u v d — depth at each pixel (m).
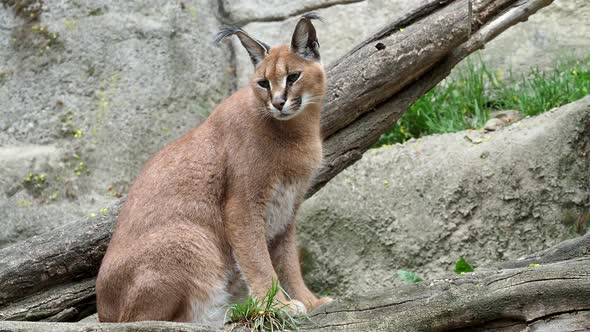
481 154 11.30
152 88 13.27
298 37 8.10
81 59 13.31
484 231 11.09
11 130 13.00
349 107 9.26
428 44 9.04
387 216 11.58
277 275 8.62
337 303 6.86
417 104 12.46
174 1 13.77
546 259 7.78
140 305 7.52
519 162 11.00
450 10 9.05
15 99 13.12
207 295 7.78
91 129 13.00
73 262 8.79
